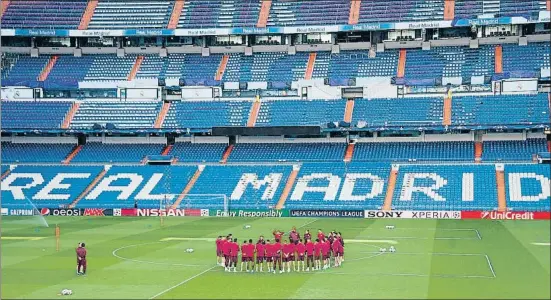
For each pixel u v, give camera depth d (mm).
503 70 88188
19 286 38219
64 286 38094
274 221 71812
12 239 58312
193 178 84688
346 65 94125
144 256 48406
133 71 96875
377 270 41781
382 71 92062
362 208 75375
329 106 89938
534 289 35375
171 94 95062
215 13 98812
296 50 97875
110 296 35250
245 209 77812
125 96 94625
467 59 91125
